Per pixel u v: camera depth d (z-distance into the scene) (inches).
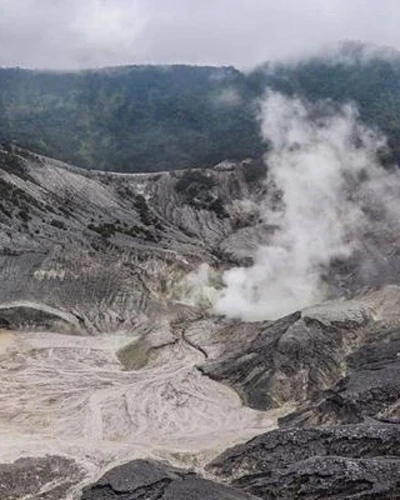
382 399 2847.0
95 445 2856.8
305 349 3410.4
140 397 3334.2
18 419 3090.6
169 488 2239.2
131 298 4421.8
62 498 2412.6
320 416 2908.5
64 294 4355.3
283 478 2297.0
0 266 4434.1
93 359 3804.1
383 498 2121.1
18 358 3764.8
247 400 3280.0
